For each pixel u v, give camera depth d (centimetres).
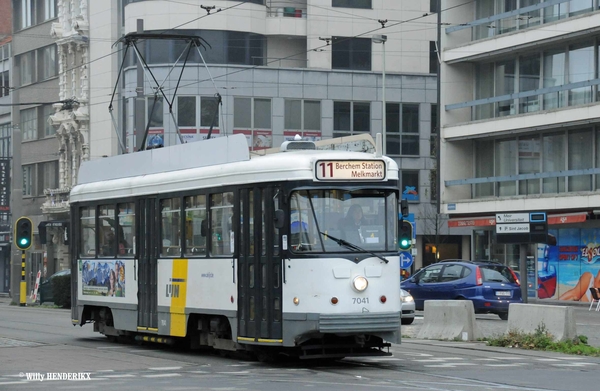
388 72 6844
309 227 1845
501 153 5444
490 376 1741
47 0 7606
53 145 7506
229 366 1923
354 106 6719
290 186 1858
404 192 6925
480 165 5597
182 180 2159
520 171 5316
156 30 6312
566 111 4866
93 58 6938
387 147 6862
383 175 1897
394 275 1875
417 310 3800
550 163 5128
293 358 2069
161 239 2236
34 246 7719
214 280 2028
